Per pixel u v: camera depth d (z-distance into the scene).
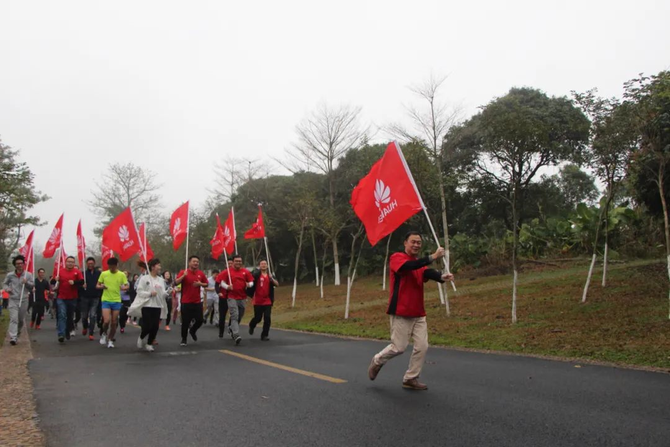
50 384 6.86
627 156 12.45
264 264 12.43
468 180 16.66
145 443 4.30
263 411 5.23
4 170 15.70
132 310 10.12
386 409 5.20
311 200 26.56
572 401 5.38
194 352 9.98
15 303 11.91
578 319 11.28
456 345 10.27
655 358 7.59
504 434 4.30
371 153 28.80
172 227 14.05
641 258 21.03
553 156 17.41
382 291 26.09
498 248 26.45
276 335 13.38
